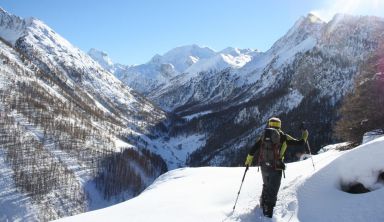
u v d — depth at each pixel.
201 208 9.66
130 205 11.13
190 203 10.25
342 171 8.93
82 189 147.50
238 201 9.81
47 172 147.12
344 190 8.80
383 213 7.21
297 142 8.46
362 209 7.53
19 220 121.44
